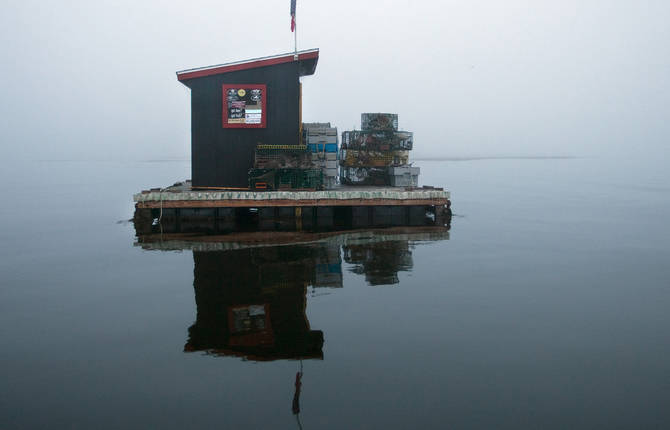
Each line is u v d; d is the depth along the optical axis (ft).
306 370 28.53
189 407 24.84
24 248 63.16
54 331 34.47
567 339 32.96
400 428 23.06
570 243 66.44
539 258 57.11
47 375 28.09
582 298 41.88
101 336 33.58
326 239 67.97
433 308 38.99
